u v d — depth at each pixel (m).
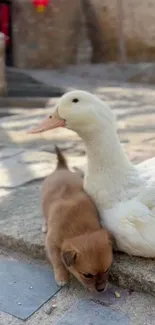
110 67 2.48
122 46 2.63
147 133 1.19
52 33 2.68
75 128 0.55
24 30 2.63
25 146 1.09
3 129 1.28
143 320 0.50
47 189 0.64
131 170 0.56
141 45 2.60
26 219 0.68
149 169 0.58
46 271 0.59
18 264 0.61
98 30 2.71
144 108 1.54
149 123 1.31
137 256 0.56
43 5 2.56
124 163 0.56
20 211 0.71
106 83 2.21
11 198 0.77
